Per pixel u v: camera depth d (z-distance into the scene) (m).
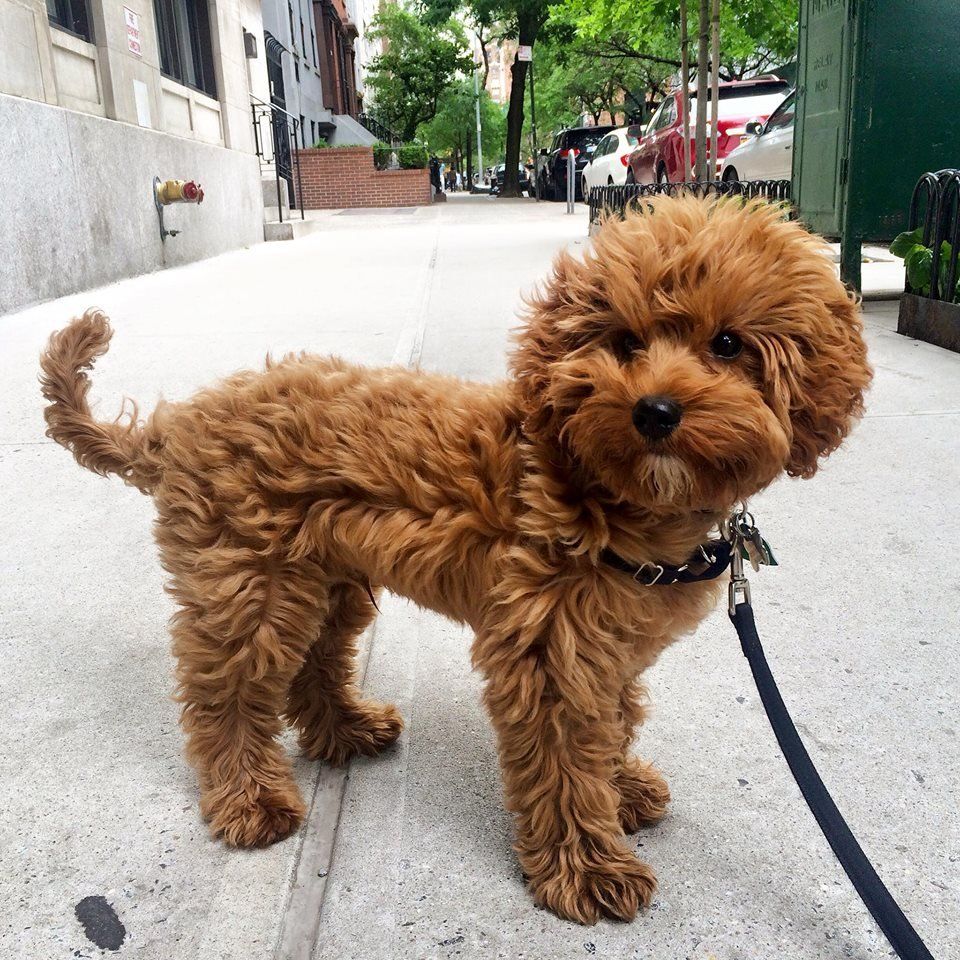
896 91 2.07
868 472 1.18
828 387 0.50
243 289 2.46
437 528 0.56
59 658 0.81
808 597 0.90
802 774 0.51
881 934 0.53
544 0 7.95
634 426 0.46
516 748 0.56
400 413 0.58
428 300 2.20
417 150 8.60
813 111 2.31
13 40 2.14
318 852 0.60
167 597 0.91
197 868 0.59
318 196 7.18
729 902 0.56
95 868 0.58
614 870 0.55
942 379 1.52
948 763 0.67
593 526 0.52
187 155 3.21
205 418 0.62
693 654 0.82
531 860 0.57
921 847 0.59
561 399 0.50
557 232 3.90
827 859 0.59
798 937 0.53
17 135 2.12
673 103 3.97
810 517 1.06
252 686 0.63
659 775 0.64
